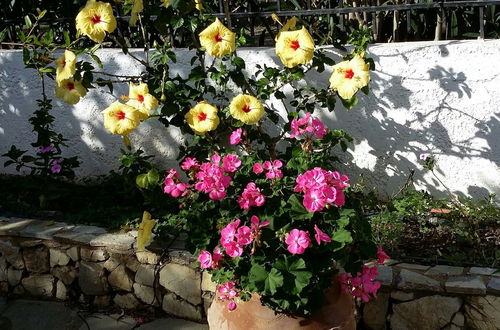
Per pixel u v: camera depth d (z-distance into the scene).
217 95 2.38
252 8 2.54
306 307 1.72
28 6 2.76
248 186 1.74
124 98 2.09
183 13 2.15
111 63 2.59
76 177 2.78
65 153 2.77
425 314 1.97
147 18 2.28
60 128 2.74
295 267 1.66
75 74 2.17
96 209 2.52
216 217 1.83
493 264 2.00
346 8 2.36
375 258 1.83
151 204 2.47
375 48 2.30
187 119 2.07
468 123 2.26
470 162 2.30
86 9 2.06
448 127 2.29
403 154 2.36
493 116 2.23
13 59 2.72
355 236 1.73
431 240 2.15
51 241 2.35
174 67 2.52
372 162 2.41
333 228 1.70
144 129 2.62
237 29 2.57
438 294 1.94
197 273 2.16
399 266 2.03
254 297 1.77
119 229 2.35
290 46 2.03
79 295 2.38
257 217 1.71
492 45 2.18
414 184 2.38
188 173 2.10
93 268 2.32
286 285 1.65
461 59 2.22
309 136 2.05
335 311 1.77
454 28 2.42
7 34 2.82
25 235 2.37
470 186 2.32
